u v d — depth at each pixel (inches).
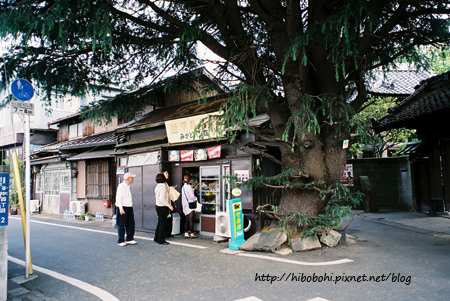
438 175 416.5
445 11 254.8
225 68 299.4
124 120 572.7
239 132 320.5
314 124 232.2
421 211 459.8
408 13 265.7
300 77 248.5
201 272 211.0
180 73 361.4
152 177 387.5
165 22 301.7
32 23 218.1
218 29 284.5
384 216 443.5
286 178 265.6
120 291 182.2
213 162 341.1
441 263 210.1
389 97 559.2
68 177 617.0
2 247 171.6
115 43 285.0
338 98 253.4
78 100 789.9
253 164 296.0
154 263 239.3
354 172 552.1
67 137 730.8
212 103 381.1
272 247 250.1
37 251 289.4
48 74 289.9
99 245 309.7
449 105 344.2
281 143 276.5
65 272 223.5
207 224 345.4
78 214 529.3
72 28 241.3
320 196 253.9
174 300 164.6
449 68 602.9
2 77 264.8
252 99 248.2
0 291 168.9
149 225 385.4
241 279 192.2
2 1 231.0
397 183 532.7
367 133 276.1
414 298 152.9
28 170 214.7
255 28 329.7
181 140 360.5
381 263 213.9
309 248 254.7
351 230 347.3
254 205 299.6
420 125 426.0
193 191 346.0
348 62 249.8
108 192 521.0
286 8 252.8
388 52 296.8
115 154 450.3
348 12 192.1
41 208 685.3
